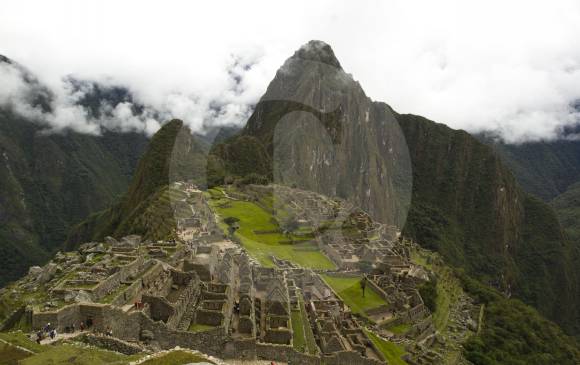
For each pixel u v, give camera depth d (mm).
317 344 56906
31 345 35000
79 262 62594
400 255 113812
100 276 48781
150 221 98688
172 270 55844
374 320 84938
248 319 48875
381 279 95000
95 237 178500
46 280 54531
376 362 59094
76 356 33469
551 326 165625
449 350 97750
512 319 147000
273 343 49125
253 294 52094
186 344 44281
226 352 45938
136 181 190500
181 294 49906
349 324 69000
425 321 99250
